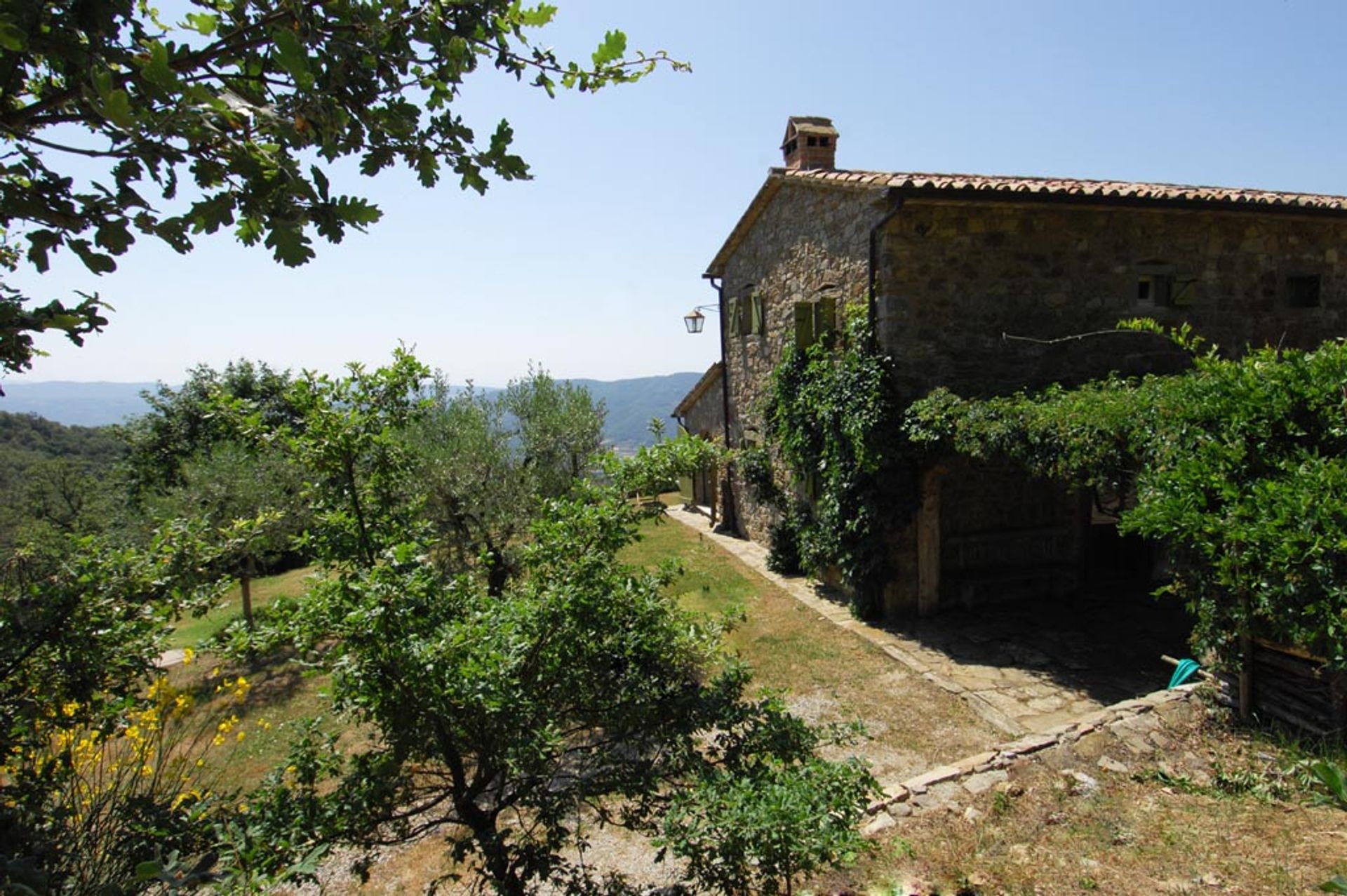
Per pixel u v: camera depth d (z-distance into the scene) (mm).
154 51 1099
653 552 13164
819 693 6660
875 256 8062
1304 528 3318
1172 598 8898
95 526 22109
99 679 2516
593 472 8008
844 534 8625
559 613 2896
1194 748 4359
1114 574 9805
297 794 3039
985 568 9086
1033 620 8352
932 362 7973
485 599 3246
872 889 3164
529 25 1698
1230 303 8797
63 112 1334
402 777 3035
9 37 1022
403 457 3254
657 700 3154
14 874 1511
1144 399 5133
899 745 5621
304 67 1238
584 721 3234
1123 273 8406
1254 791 3793
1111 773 4184
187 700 3266
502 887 2670
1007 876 3270
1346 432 3615
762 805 2303
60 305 1288
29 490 25391
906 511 8344
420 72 1660
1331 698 4070
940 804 4043
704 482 18312
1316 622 3367
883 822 3896
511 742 2648
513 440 8805
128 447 20328
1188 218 8539
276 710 7484
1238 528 3686
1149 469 4766
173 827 2453
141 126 1107
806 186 9883
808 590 10070
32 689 2375
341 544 3029
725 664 3584
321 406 3047
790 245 10648
